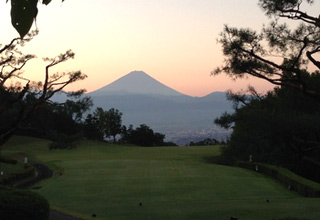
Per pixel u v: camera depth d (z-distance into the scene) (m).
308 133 14.02
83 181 30.06
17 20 1.56
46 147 68.06
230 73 12.07
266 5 11.32
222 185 28.06
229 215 16.62
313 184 24.78
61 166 41.72
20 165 41.03
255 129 14.43
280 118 13.63
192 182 29.36
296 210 17.11
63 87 19.12
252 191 25.81
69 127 68.44
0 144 17.03
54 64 18.77
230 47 11.55
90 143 76.56
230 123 17.30
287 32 11.49
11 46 18.50
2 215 8.32
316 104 15.09
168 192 25.19
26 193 9.12
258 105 17.22
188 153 62.31
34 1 1.56
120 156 57.69
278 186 28.28
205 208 18.31
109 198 22.91
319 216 15.60
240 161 40.69
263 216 16.12
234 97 17.89
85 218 14.27
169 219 16.38
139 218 16.72
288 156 22.67
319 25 10.61
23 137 76.31
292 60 11.84
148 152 64.75
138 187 27.12
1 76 18.91
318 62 10.66
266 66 12.02
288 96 15.16
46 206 9.09
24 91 16.86
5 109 17.14
